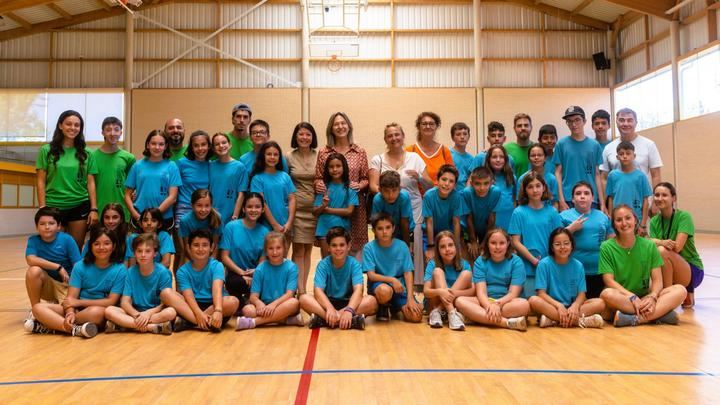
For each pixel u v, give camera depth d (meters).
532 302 2.95
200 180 3.59
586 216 3.36
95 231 2.91
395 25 14.05
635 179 3.76
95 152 3.58
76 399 1.80
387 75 14.09
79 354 2.40
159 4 13.80
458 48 14.09
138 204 3.45
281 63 14.01
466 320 3.09
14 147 13.94
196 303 2.92
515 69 14.15
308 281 5.29
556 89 14.01
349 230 3.62
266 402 1.76
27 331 2.88
